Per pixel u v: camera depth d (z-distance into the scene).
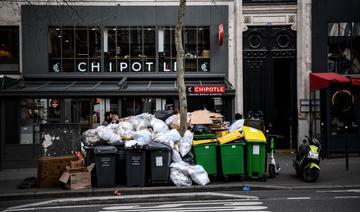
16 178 15.62
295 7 20.88
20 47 21.00
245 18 21.03
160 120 15.18
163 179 13.09
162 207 10.63
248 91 21.05
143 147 13.01
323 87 18.28
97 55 21.20
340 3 20.52
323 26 20.55
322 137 19.00
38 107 19.34
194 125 14.97
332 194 11.77
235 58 20.98
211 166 13.47
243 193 12.30
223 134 14.07
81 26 21.22
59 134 14.10
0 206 11.55
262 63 21.08
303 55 20.55
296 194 11.89
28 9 21.00
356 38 20.52
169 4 21.23
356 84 18.11
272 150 14.28
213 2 20.39
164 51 21.33
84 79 21.11
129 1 21.23
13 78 20.69
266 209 9.87
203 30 21.25
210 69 21.12
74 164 13.16
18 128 19.11
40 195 12.50
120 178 13.60
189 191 12.73
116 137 13.66
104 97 19.48
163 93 19.38
